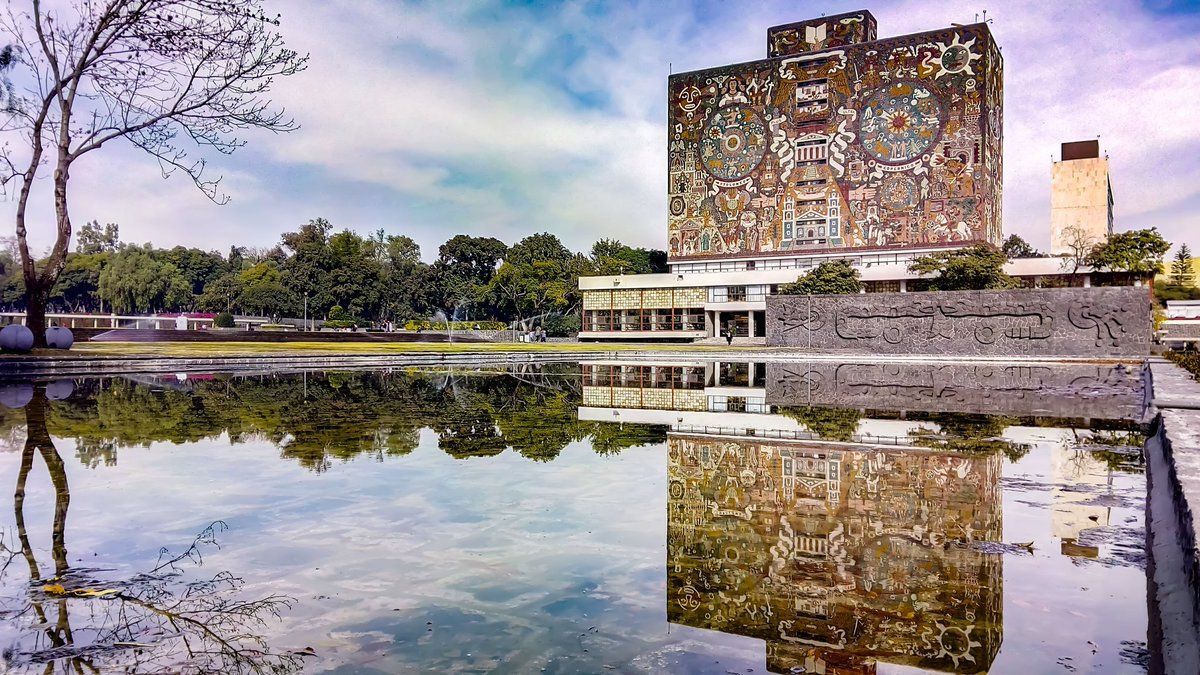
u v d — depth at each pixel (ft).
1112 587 13.97
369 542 16.55
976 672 10.28
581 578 14.32
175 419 38.19
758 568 15.02
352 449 29.35
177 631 11.65
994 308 134.00
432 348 151.64
